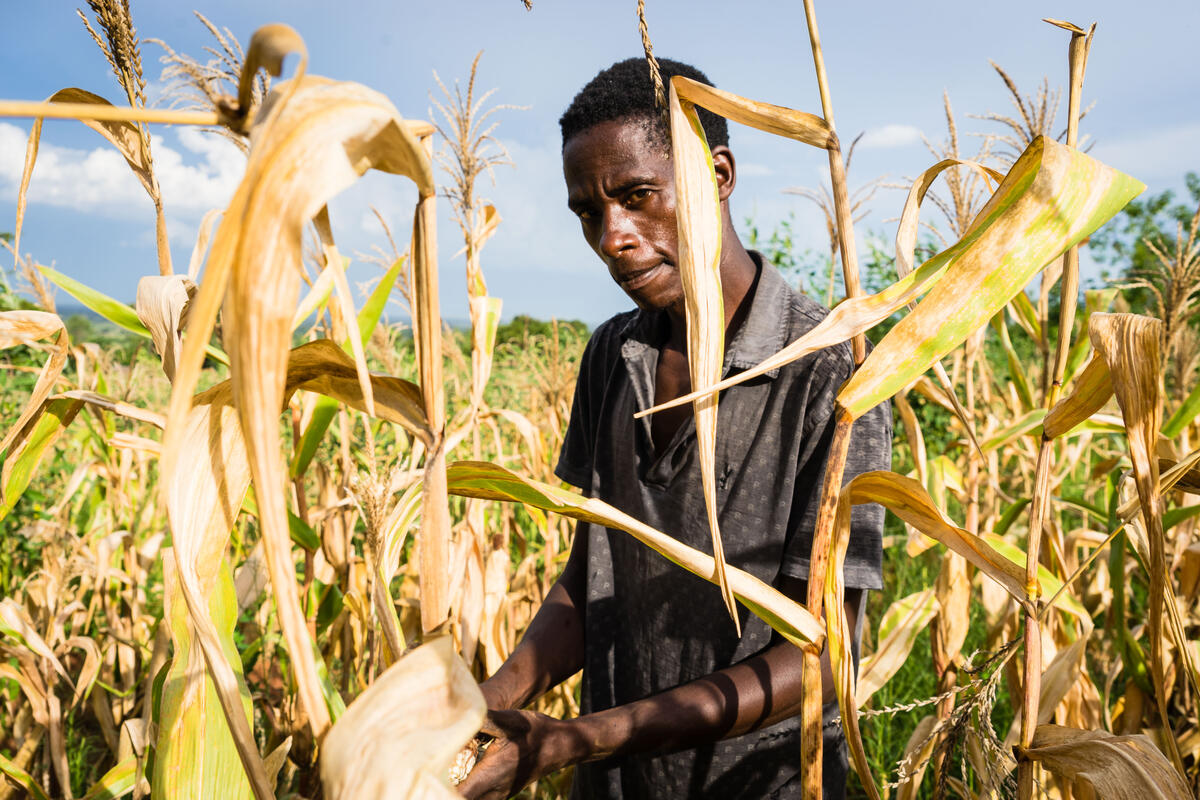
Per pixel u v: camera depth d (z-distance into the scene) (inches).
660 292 52.8
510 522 121.3
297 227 19.5
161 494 18.2
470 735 21.6
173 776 37.5
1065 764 35.2
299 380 31.7
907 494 37.6
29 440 49.7
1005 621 85.2
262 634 97.4
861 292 33.8
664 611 56.1
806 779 35.2
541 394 167.5
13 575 130.8
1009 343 93.7
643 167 49.9
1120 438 121.7
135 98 41.1
